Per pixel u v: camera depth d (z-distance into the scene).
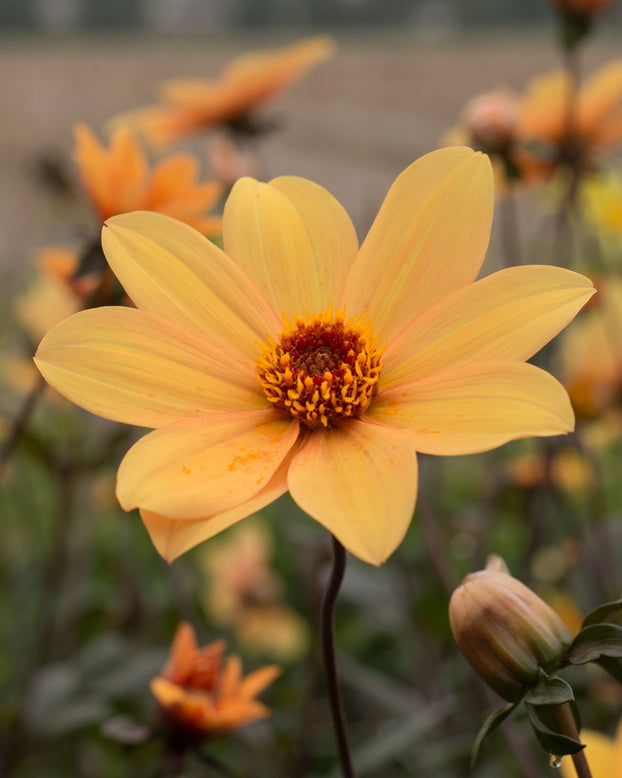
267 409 0.34
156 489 0.31
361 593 0.54
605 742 0.34
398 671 0.64
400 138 2.38
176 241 0.34
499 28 5.17
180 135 0.59
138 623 0.60
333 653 0.33
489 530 0.59
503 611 0.31
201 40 5.80
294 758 0.51
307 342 0.34
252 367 0.34
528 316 0.32
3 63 4.40
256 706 0.40
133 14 6.48
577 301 0.32
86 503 0.65
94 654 0.49
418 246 0.34
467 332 0.33
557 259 0.57
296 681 0.62
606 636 0.31
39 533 0.70
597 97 0.54
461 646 0.32
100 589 0.67
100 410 0.32
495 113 0.52
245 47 5.02
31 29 6.44
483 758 0.49
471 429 0.31
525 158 0.54
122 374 0.33
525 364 0.31
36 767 0.55
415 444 0.31
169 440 0.32
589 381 0.56
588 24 0.52
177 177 0.42
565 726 0.31
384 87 3.18
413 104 2.84
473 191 0.34
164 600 0.67
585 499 0.64
